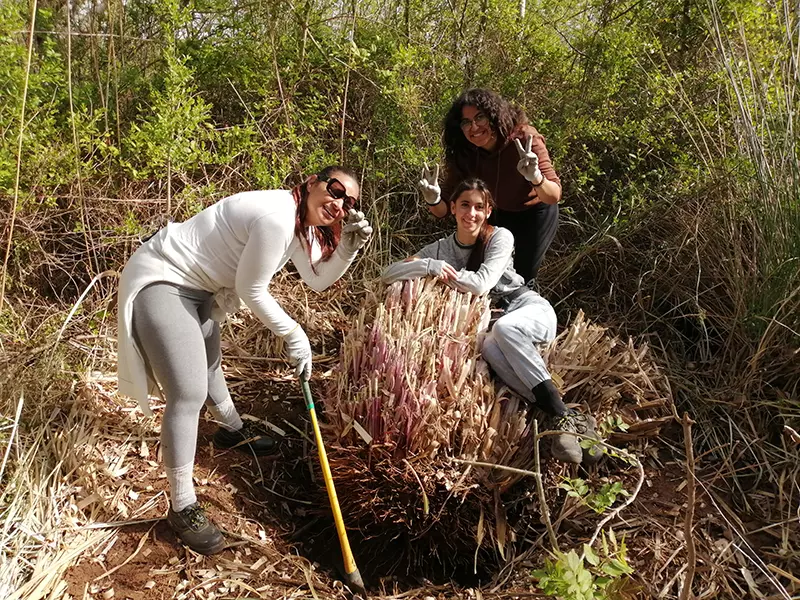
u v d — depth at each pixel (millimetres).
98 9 4957
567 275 4703
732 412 3521
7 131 4082
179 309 2570
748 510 3082
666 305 4461
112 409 3465
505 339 3182
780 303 3553
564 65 5648
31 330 3943
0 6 4242
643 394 3533
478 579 3076
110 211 4371
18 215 4145
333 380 3498
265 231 2443
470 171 3879
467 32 5664
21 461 2910
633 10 5316
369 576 3061
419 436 2953
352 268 4762
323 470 2809
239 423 3383
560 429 3055
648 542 2949
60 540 2742
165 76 4926
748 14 4648
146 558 2768
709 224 4352
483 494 2980
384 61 5273
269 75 5000
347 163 5066
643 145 5109
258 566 2844
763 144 3939
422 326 3420
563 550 2953
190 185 4484
